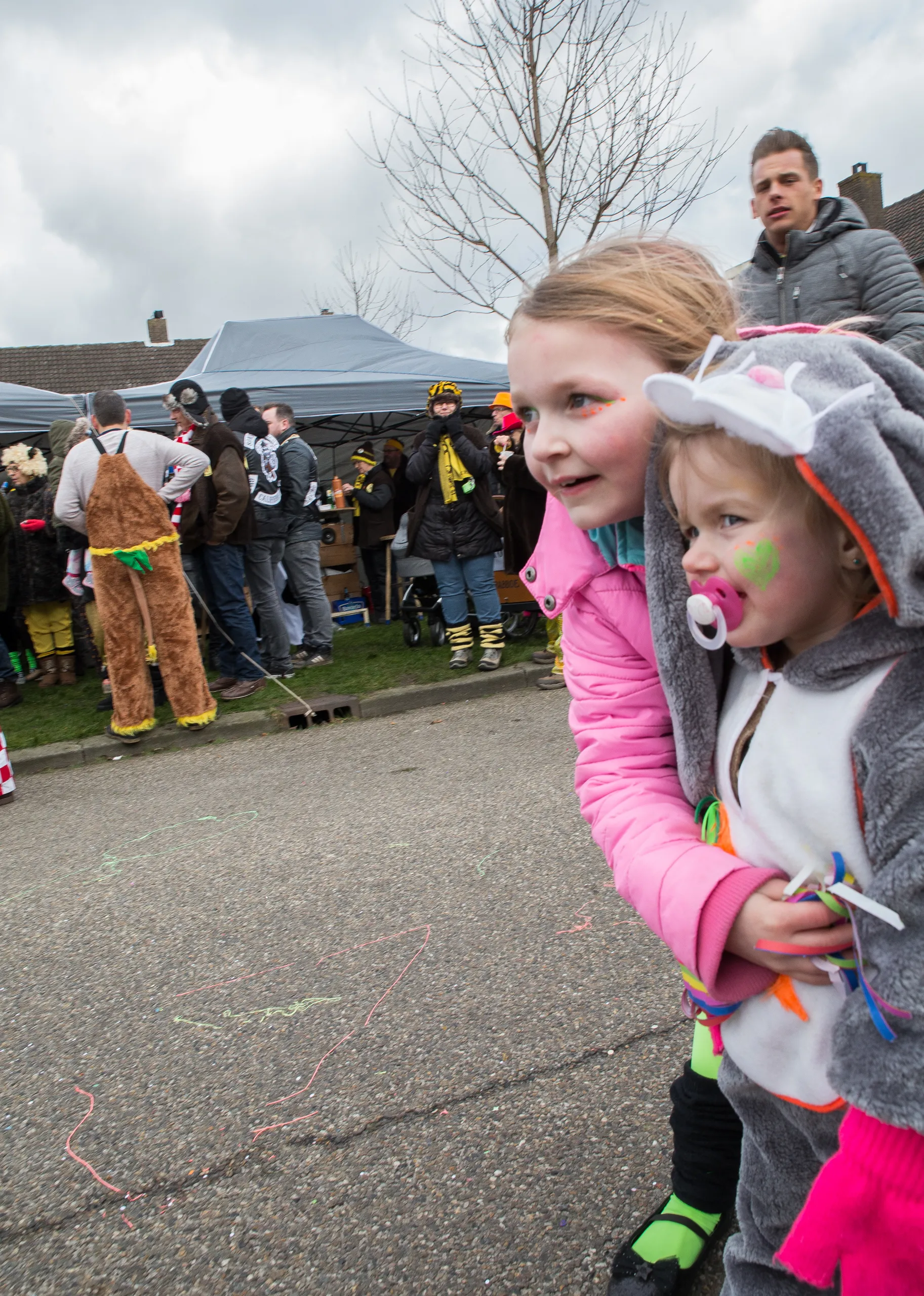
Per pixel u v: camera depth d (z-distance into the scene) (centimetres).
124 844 395
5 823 452
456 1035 219
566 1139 180
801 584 87
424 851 339
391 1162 180
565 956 249
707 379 87
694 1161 146
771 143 281
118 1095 214
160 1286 158
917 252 2506
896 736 83
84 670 795
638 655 118
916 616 79
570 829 343
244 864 351
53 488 718
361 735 546
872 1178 84
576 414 101
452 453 620
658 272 102
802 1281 107
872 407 79
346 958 265
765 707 98
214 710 572
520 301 106
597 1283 147
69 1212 178
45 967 284
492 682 621
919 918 81
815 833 92
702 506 89
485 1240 158
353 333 1077
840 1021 88
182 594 555
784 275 288
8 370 2959
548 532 122
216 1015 243
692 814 112
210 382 895
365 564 966
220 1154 189
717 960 95
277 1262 160
